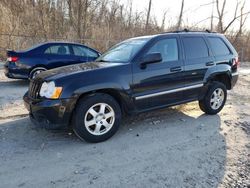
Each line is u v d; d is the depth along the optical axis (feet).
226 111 22.33
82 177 11.93
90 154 14.01
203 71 19.35
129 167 12.84
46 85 14.48
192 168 12.90
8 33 58.34
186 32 19.45
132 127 17.81
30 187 11.16
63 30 69.77
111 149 14.60
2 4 63.16
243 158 14.14
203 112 21.56
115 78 15.40
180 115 20.56
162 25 83.82
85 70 15.21
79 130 14.69
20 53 30.25
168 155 14.08
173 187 11.39
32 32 63.36
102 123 15.31
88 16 75.46
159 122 18.88
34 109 14.71
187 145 15.34
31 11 66.49
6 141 15.33
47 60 31.04
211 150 14.84
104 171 12.45
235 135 17.12
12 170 12.37
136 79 16.10
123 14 82.53
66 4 72.79
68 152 14.16
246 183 11.96
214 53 20.43
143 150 14.57
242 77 45.47
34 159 13.39
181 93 18.39
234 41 83.35
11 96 26.13
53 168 12.61
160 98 17.30
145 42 17.30
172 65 17.65
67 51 32.40
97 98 14.94
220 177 12.28
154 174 12.29
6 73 30.68
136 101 16.31
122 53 17.67
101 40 68.74
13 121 18.61
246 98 28.55
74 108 14.61
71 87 14.28
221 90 20.89
